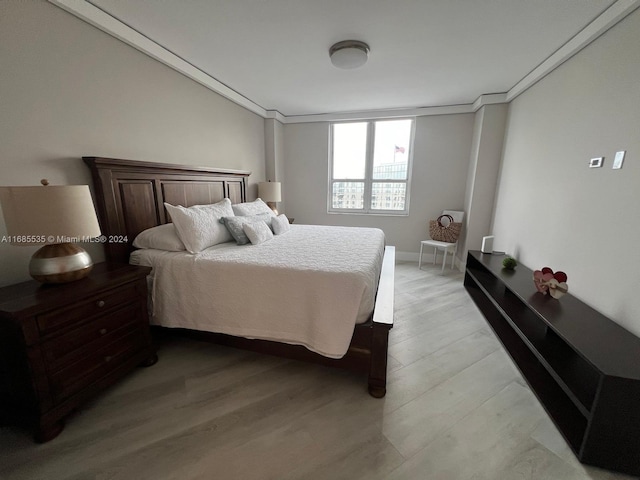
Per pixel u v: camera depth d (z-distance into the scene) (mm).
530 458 1201
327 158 4531
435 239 4078
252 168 3914
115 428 1327
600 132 1796
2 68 1401
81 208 1366
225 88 3090
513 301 2285
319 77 2863
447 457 1202
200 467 1146
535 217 2533
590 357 1199
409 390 1609
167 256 1914
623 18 1631
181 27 1980
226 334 1845
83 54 1755
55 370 1250
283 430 1329
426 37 2096
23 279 1550
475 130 3721
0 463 1152
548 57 2346
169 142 2480
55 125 1645
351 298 1556
